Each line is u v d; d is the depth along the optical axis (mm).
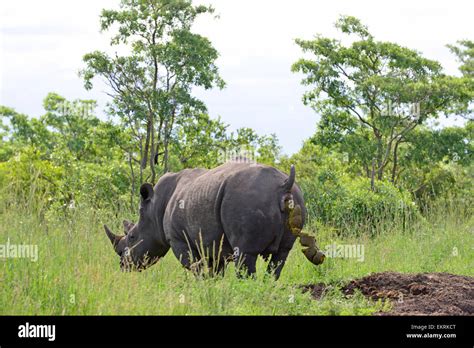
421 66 51781
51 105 82562
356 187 38656
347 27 51969
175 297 15250
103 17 47969
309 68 51344
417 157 52594
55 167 36750
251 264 16500
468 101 50469
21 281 14938
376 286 18984
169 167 47781
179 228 18453
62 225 22078
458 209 32469
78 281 15562
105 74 47812
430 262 23953
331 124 51812
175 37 47125
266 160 46344
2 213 19750
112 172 42938
